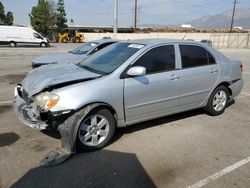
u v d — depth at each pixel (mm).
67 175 3535
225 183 3471
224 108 6109
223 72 5832
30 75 4785
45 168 3672
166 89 4867
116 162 3895
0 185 3289
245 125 5477
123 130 5020
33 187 3270
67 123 3926
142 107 4637
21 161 3830
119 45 5227
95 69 4672
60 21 55156
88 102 3990
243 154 4242
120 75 4336
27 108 4082
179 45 5176
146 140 4637
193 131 5090
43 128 3986
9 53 22203
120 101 4336
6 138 4547
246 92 8648
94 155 4078
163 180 3500
